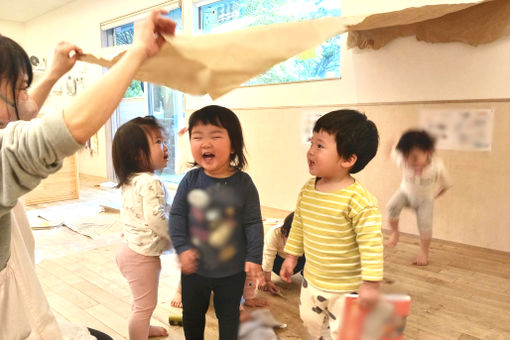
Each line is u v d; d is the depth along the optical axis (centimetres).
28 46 631
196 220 103
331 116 99
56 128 48
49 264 204
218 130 98
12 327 65
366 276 93
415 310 151
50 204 354
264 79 327
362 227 95
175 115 424
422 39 229
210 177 104
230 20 359
